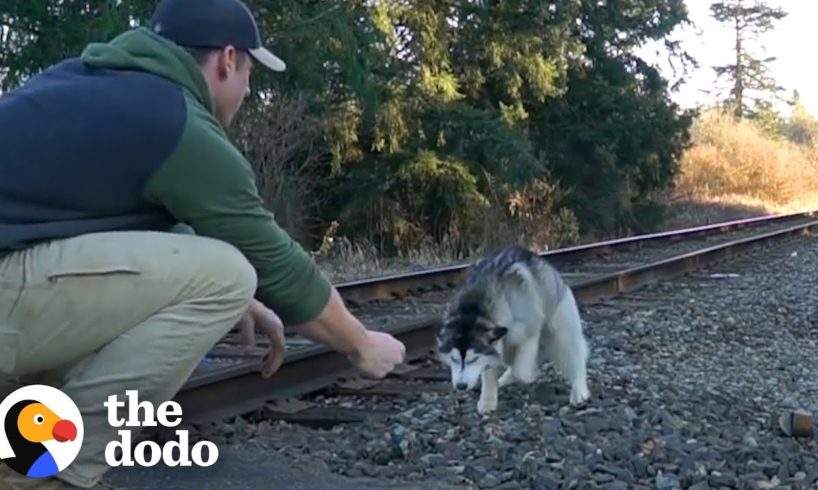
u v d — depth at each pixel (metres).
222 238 2.97
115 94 2.83
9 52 13.47
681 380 7.97
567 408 6.36
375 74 19.41
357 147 21.94
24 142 2.82
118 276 2.85
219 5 3.06
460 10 23.27
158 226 3.00
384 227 22.16
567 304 6.59
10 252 2.86
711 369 8.73
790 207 43.41
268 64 3.21
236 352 7.78
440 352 6.38
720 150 44.94
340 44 16.98
